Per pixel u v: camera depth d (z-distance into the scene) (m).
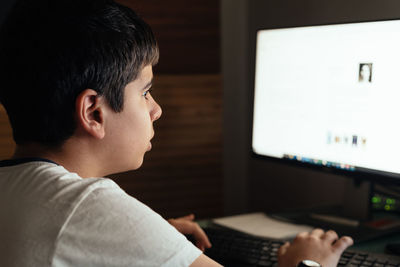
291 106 1.32
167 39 1.98
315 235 0.95
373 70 1.10
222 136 2.08
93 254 0.63
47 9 0.71
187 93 2.03
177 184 2.08
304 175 1.69
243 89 2.03
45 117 0.71
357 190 1.29
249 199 2.05
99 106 0.72
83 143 0.75
